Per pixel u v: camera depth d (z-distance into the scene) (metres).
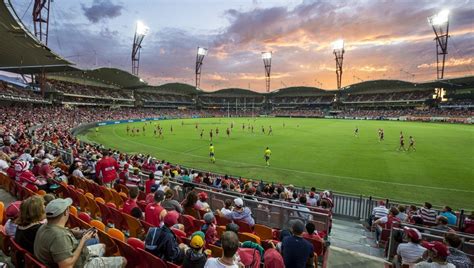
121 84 101.12
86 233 4.02
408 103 106.06
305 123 78.94
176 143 39.06
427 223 10.12
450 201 16.50
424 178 21.03
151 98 122.00
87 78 89.00
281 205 9.55
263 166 25.36
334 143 38.53
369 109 116.75
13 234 5.18
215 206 10.97
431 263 4.34
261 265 5.21
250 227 8.08
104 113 80.75
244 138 44.34
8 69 56.25
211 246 5.85
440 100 98.00
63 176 11.91
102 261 4.32
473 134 48.09
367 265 7.27
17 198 9.80
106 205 8.16
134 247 5.35
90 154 18.75
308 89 130.25
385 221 9.81
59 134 32.69
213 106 145.38
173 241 4.91
